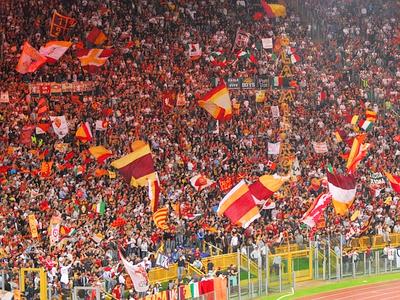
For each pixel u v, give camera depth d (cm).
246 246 6444
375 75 9756
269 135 8444
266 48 9256
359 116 9200
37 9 8444
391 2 10488
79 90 8038
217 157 7950
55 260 5428
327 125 8900
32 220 5919
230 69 9050
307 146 8544
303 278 6862
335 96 9331
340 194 6231
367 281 7044
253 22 9756
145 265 5416
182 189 7256
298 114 8894
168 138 7969
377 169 8338
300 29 9944
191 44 8975
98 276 5322
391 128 9131
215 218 6906
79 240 5931
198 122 8269
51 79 8000
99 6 8831
